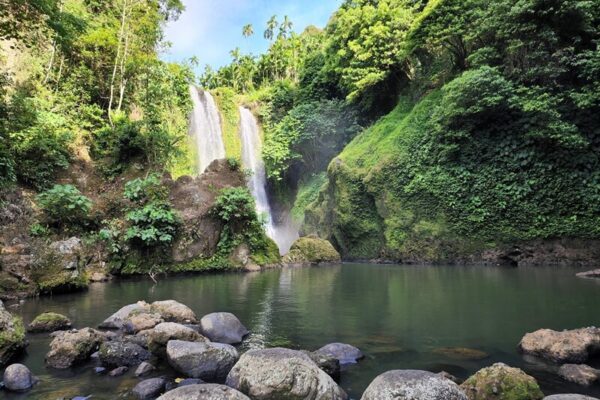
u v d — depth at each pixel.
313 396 3.10
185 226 12.83
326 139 26.33
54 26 10.88
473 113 14.43
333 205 20.27
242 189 14.38
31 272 8.38
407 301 7.30
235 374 3.40
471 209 14.62
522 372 3.29
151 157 15.28
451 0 17.56
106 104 21.11
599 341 4.12
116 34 20.59
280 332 5.29
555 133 12.59
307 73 31.44
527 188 13.39
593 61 12.31
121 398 3.29
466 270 12.30
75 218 11.47
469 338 4.83
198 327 5.36
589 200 12.36
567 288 8.12
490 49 14.75
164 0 23.02
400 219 16.52
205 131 27.36
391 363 4.04
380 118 22.62
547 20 13.20
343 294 8.29
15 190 11.33
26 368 3.73
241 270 13.46
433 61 21.06
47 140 13.34
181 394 2.79
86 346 4.34
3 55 16.03
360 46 22.47
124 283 10.45
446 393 2.75
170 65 25.38
